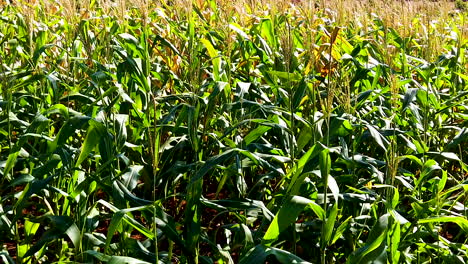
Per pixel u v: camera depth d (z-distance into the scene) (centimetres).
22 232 556
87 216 439
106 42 680
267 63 712
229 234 484
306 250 455
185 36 827
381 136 495
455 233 587
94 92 653
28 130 471
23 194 411
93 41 732
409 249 453
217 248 429
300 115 592
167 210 595
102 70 609
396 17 873
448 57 784
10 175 525
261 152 566
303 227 452
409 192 576
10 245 539
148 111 506
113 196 417
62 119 621
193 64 611
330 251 464
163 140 675
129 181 457
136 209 364
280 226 352
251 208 421
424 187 514
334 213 364
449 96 744
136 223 385
